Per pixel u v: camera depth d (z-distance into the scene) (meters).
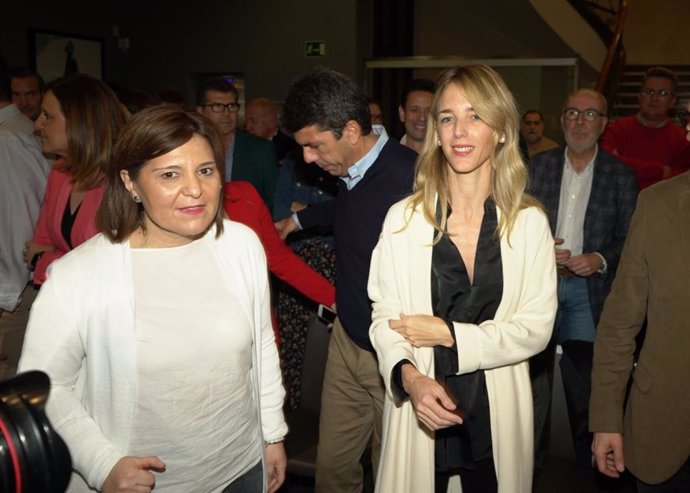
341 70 8.11
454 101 1.58
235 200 2.26
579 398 2.20
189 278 1.46
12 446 0.81
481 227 1.66
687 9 9.47
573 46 7.91
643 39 9.64
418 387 1.50
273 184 3.95
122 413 1.39
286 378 2.91
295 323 2.94
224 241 1.54
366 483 2.78
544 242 1.67
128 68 8.88
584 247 3.07
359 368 2.22
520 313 1.66
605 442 1.77
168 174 1.36
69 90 2.09
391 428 1.72
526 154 2.71
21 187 2.73
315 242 3.08
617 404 1.77
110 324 1.37
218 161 1.43
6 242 2.72
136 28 8.77
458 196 1.68
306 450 2.43
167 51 8.72
